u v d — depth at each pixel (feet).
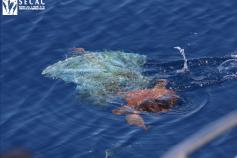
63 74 155.33
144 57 162.20
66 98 145.18
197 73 153.07
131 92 145.18
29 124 135.74
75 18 181.37
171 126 131.23
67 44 170.60
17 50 168.14
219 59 157.99
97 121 134.62
